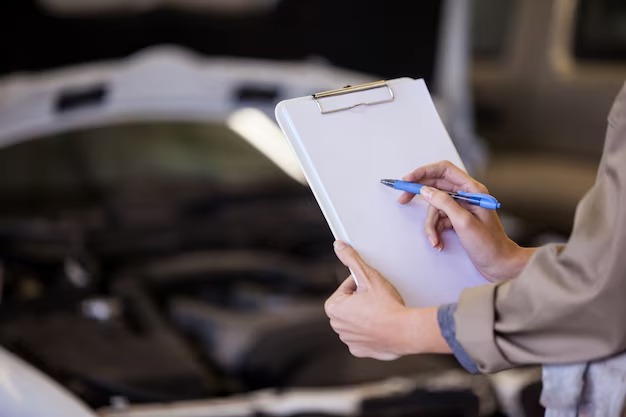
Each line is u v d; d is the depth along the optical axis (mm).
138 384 2371
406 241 1639
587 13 4809
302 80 3252
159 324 2746
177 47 3105
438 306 1526
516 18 5219
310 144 1626
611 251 1358
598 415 1455
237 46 3158
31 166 3195
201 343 2795
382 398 2277
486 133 5371
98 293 2887
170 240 3285
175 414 2234
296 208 3518
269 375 2539
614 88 4660
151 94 3129
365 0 3201
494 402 2342
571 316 1392
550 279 1410
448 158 1724
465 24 3324
